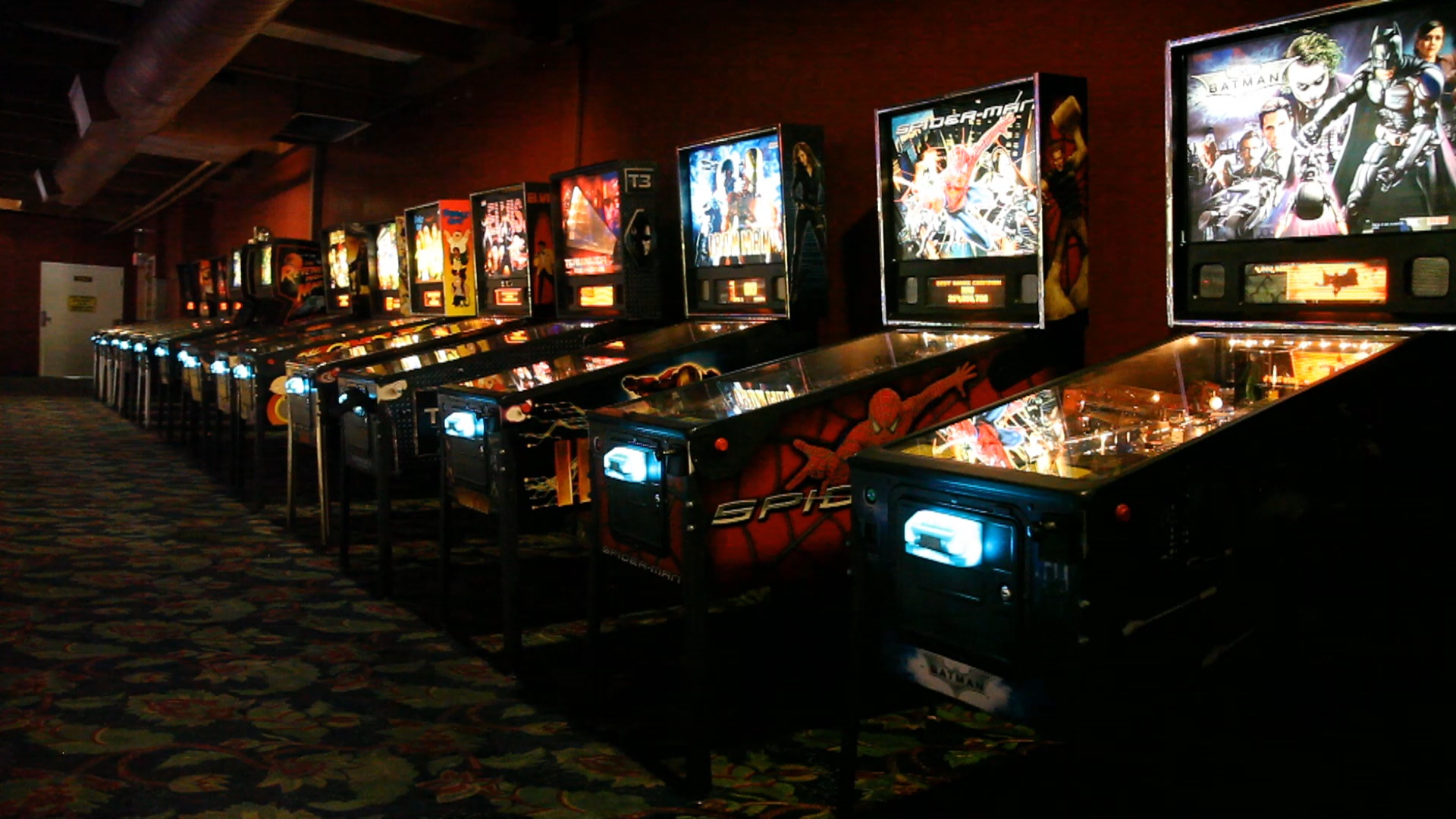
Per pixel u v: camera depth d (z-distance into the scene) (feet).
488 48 23.49
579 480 11.63
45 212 54.34
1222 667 6.61
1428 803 7.66
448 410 12.53
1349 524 7.20
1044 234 9.84
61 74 29.78
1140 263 11.38
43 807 7.86
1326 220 7.68
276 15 17.46
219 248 48.39
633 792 8.29
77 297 58.90
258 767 8.65
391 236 24.67
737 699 10.34
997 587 6.23
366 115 29.12
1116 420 7.94
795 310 12.79
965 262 10.66
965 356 9.87
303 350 20.08
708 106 17.40
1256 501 6.64
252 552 16.70
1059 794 8.14
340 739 9.27
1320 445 6.93
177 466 25.71
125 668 11.07
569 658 11.57
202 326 35.37
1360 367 6.98
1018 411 7.88
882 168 11.41
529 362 15.23
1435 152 7.07
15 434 31.60
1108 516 5.86
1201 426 7.75
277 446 29.43
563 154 21.15
